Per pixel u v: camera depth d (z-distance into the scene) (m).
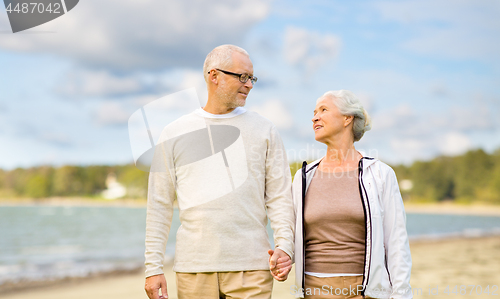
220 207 2.13
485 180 75.31
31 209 64.94
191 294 2.14
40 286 7.39
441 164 77.00
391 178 2.20
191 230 2.16
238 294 2.12
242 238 2.13
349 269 2.09
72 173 81.44
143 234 29.08
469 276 6.91
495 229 25.52
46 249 19.78
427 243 14.05
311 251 2.19
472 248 12.23
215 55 2.26
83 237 26.89
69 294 6.74
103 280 7.94
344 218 2.12
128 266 9.91
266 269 2.16
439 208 72.44
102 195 79.62
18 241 24.75
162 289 2.20
